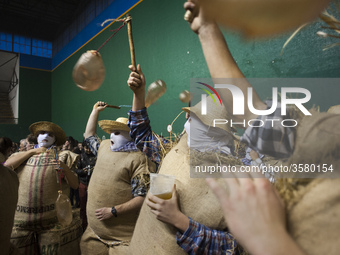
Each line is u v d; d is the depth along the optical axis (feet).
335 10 0.95
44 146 7.16
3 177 3.71
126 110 21.24
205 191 2.55
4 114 39.47
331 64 7.72
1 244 3.62
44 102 38.88
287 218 0.70
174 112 16.06
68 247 6.51
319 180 0.71
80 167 11.44
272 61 9.84
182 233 2.44
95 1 28.12
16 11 37.35
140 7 20.04
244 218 0.69
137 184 5.61
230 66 1.01
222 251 2.32
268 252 0.64
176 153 3.12
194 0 0.95
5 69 39.09
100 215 5.56
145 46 19.16
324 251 0.61
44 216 6.30
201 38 1.00
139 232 3.02
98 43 26.40
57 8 34.55
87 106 28.19
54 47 40.78
